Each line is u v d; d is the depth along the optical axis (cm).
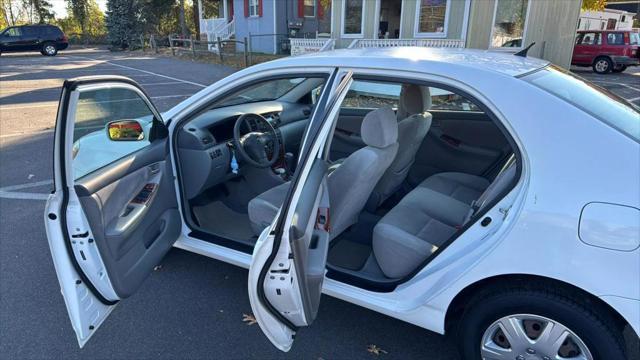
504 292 177
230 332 242
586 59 1612
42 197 428
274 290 163
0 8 4744
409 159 287
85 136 192
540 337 174
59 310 260
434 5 1249
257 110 335
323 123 162
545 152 163
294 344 232
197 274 295
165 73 1445
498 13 1141
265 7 1867
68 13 4803
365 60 207
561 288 167
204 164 281
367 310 258
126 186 214
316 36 1719
